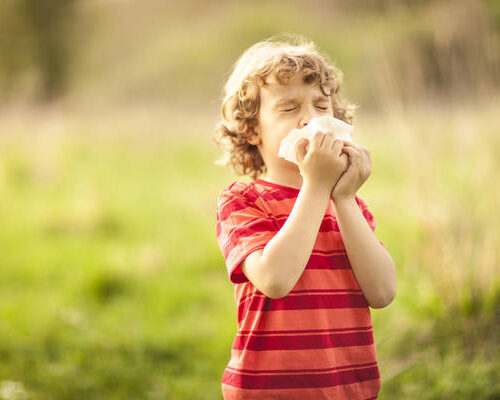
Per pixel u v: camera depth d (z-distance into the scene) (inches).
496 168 137.6
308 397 61.9
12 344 145.8
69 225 261.0
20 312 168.7
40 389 126.8
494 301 129.0
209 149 378.0
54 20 917.2
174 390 127.5
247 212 66.9
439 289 131.6
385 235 179.2
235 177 324.5
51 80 869.8
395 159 265.3
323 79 68.6
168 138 396.5
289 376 62.2
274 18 962.7
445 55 147.8
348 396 63.5
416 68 146.4
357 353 64.7
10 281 201.0
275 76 68.1
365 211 73.8
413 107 145.1
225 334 152.6
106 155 366.3
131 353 142.6
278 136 67.7
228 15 1031.6
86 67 914.7
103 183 312.0
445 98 149.8
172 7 1106.1
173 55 912.9
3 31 893.2
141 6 1101.1
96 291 187.5
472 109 147.9
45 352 143.3
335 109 81.0
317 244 65.9
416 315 132.6
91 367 134.5
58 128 390.0
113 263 204.2
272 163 69.6
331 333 63.6
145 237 242.5
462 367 117.5
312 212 61.1
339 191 63.4
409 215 156.1
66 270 207.2
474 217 135.9
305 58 69.4
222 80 94.7
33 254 225.9
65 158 351.6
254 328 64.2
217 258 211.5
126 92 706.2
